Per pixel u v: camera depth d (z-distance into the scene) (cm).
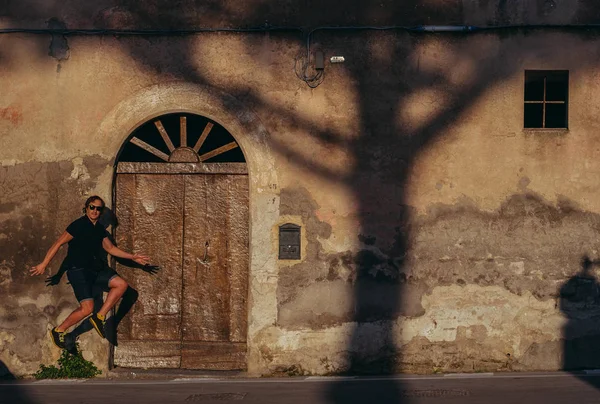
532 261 892
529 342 891
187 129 960
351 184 897
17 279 899
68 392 814
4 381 879
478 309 891
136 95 899
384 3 900
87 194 898
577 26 895
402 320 891
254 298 892
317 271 892
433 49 900
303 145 898
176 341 907
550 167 895
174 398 782
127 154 976
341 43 900
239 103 898
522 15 898
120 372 892
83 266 858
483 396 766
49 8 903
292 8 900
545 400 745
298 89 898
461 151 896
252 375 888
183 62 900
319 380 861
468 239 893
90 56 902
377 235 895
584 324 890
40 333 895
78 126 901
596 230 892
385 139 897
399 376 876
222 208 912
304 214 895
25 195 902
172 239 912
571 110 897
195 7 900
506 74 897
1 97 903
